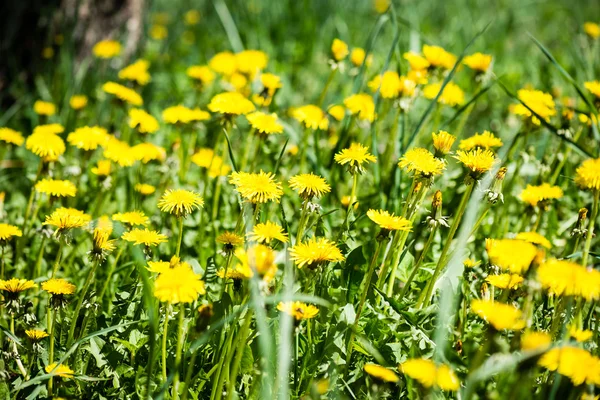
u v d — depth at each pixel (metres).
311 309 1.25
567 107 1.58
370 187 1.64
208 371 1.31
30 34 2.10
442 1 3.36
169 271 1.22
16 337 1.32
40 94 2.05
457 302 1.33
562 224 1.57
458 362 1.25
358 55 1.76
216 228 1.53
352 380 1.29
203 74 1.85
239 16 2.94
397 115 1.59
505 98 2.19
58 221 1.34
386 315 1.34
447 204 1.58
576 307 1.29
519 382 1.19
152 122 1.61
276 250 1.42
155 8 3.22
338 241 1.40
